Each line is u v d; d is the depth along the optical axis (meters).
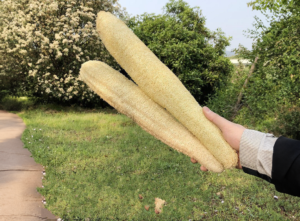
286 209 3.35
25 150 5.42
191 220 3.07
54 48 9.65
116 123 8.21
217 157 1.08
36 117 9.01
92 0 10.87
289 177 0.84
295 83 5.75
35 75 9.92
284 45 6.01
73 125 7.75
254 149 0.94
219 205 3.42
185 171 4.51
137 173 4.39
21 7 10.52
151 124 1.13
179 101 1.07
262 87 6.57
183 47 10.02
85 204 3.36
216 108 7.98
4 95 11.63
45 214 3.11
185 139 1.11
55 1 10.09
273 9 5.83
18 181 3.90
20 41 9.55
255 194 3.72
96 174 4.32
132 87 1.16
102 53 11.02
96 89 1.16
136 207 3.31
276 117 6.18
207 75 10.15
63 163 4.71
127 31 1.10
